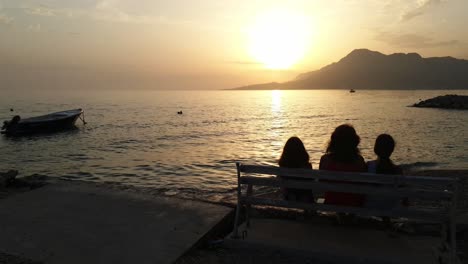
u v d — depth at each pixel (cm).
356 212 486
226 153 2239
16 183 841
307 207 504
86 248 473
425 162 1761
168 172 1641
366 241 489
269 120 5259
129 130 3856
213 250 493
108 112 7169
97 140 3034
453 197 434
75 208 617
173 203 643
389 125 4066
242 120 5262
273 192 1080
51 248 472
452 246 425
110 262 438
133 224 549
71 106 9731
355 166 524
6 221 561
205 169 1694
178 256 456
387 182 456
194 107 9425
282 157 564
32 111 7800
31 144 2877
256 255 473
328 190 491
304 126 4294
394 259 433
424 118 5047
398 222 557
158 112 7212
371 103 10850
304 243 484
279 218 589
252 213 609
